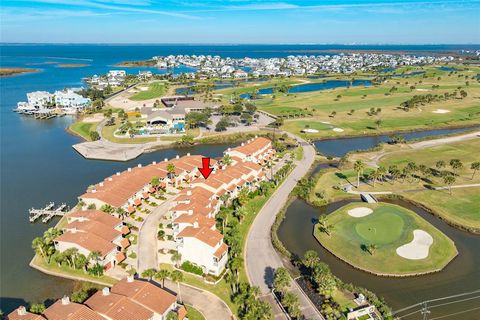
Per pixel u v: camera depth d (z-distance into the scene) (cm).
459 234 11250
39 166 16838
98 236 9612
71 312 6850
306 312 7925
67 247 9438
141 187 12812
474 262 9869
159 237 10594
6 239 10812
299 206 12962
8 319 6712
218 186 12656
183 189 13338
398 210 12388
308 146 19625
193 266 9356
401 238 10775
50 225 11644
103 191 12056
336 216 12050
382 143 19588
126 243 10106
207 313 7869
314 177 15100
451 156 17512
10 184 14762
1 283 8888
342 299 8306
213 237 9406
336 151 19075
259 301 7594
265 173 15675
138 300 7338
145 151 19012
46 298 8388
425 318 7900
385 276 9294
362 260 9838
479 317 7938
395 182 14600
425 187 14100
